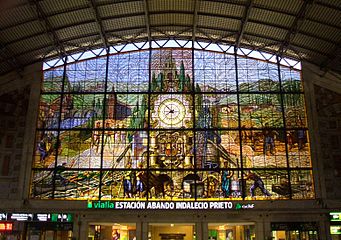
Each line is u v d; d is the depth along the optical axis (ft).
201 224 113.50
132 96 123.65
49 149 118.83
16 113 120.98
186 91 123.95
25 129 119.85
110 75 125.49
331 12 103.50
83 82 124.77
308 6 103.40
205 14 116.88
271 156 118.42
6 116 120.57
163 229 151.02
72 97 123.34
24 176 115.96
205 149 119.24
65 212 113.70
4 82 122.42
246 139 119.85
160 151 119.24
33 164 117.50
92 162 118.01
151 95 123.85
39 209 113.60
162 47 128.47
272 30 118.52
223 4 111.86
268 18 113.70
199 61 127.03
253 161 118.11
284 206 114.21
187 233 150.30
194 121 121.29
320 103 122.01
